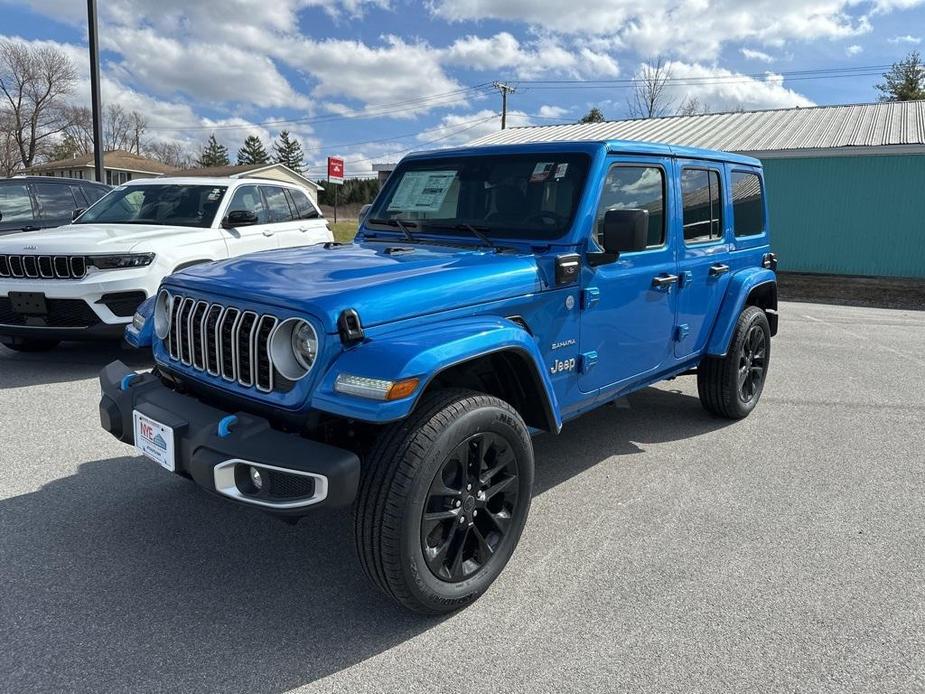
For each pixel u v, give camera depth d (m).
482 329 2.77
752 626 2.72
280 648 2.56
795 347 8.57
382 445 2.54
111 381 3.21
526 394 3.12
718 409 5.24
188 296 3.04
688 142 18.75
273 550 3.27
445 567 2.73
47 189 9.66
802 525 3.61
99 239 6.19
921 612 2.84
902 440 4.97
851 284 15.78
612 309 3.70
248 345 2.69
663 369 4.37
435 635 2.65
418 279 2.81
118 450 4.41
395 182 4.25
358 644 2.59
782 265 17.86
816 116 20.55
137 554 3.19
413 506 2.49
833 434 5.08
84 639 2.57
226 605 2.82
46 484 3.90
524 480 2.96
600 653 2.55
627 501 3.88
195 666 2.45
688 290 4.41
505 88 41.94
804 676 2.44
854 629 2.71
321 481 2.37
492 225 3.68
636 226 3.17
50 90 66.88
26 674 2.38
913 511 3.79
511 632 2.68
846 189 16.84
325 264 3.12
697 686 2.38
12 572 3.01
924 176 16.06
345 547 3.32
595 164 3.50
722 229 4.89
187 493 3.83
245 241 7.49
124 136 85.94
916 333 9.85
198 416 2.70
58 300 5.92
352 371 2.45
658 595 2.94
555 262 3.28
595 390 3.74
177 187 7.77
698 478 4.21
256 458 2.43
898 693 2.36
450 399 2.67
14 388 5.73
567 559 3.23
